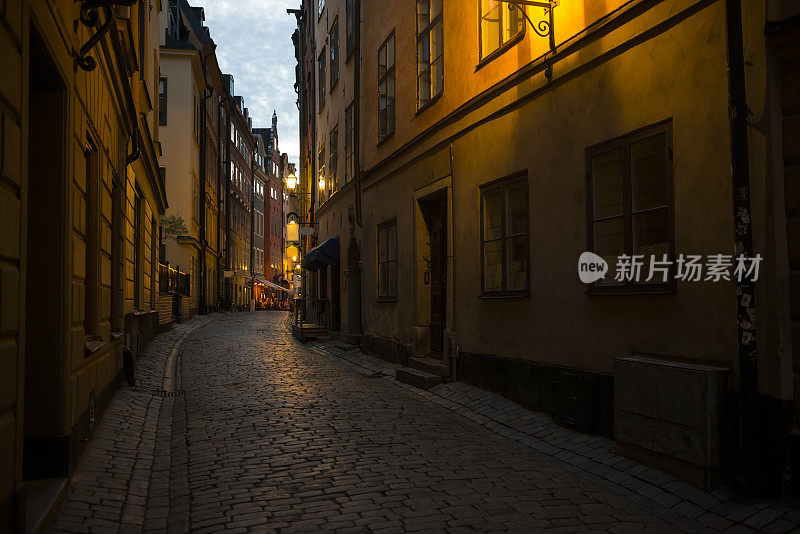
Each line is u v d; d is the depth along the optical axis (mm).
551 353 7430
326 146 21219
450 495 4781
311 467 5488
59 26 4320
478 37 9422
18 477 3359
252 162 57844
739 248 4730
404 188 12484
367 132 15219
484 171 9148
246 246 55438
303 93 28062
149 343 15438
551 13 7398
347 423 7316
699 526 4270
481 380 9078
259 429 6973
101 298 6645
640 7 6020
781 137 4594
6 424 3146
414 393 9805
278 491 4867
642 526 4223
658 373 5203
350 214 16891
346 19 17828
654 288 5844
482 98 9094
